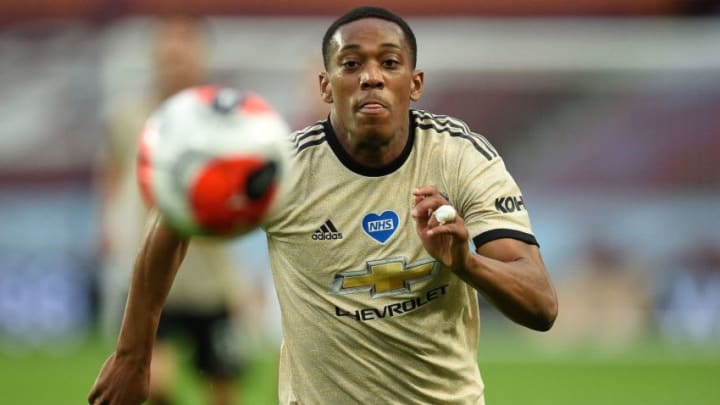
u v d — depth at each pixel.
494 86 64.94
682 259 59.50
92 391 17.06
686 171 62.16
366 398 18.31
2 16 65.19
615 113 64.31
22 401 38.25
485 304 59.69
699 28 65.75
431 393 18.34
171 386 29.41
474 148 17.98
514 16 67.12
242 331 32.94
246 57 64.31
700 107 63.69
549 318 16.59
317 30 65.25
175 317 31.88
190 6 66.69
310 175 17.92
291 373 18.78
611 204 61.62
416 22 66.31
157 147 14.28
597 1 66.94
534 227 60.81
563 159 63.41
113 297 35.94
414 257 17.72
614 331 58.00
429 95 65.06
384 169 17.70
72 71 64.56
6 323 56.25
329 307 18.06
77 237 58.66
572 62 64.56
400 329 17.97
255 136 14.16
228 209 14.15
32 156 62.81
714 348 54.97
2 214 58.81
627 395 40.81
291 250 18.14
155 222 16.14
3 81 63.88
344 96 17.03
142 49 62.91
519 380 44.28
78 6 65.94
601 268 59.16
